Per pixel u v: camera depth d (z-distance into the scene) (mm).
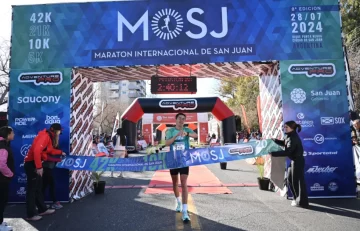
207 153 5129
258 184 7016
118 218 4746
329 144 5930
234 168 11523
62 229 4277
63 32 6273
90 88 7516
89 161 5582
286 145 5320
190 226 4258
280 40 6148
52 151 5418
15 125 6113
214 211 5023
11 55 6277
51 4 6332
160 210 5176
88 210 5289
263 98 7496
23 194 5973
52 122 6094
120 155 10414
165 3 6293
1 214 4250
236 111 33344
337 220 4434
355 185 5844
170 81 7121
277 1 6227
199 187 7227
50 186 5500
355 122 7488
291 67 6098
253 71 7371
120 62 6195
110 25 6277
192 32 6219
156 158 5234
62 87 6168
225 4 6262
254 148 5293
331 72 6074
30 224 4543
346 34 17297
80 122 6699
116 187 7555
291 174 5371
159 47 6203
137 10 6293
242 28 6195
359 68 14359
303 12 6195
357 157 7500
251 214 4828
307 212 4898
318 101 6027
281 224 4281
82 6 6316
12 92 6184
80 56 6227
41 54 6246
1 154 4141
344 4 17969
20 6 6371
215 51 6156
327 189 5852
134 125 12805
